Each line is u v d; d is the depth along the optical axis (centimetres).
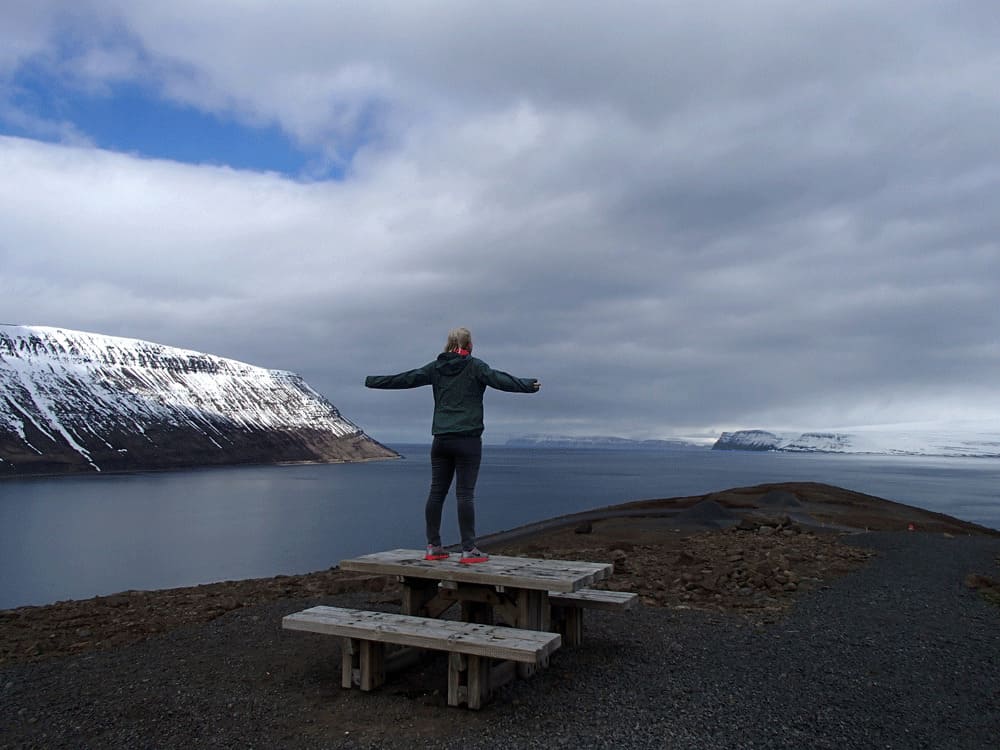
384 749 465
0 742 487
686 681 592
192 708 543
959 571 1091
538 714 523
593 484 13550
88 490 15200
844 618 808
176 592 1053
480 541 2056
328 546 6028
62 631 795
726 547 1314
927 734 486
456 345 680
